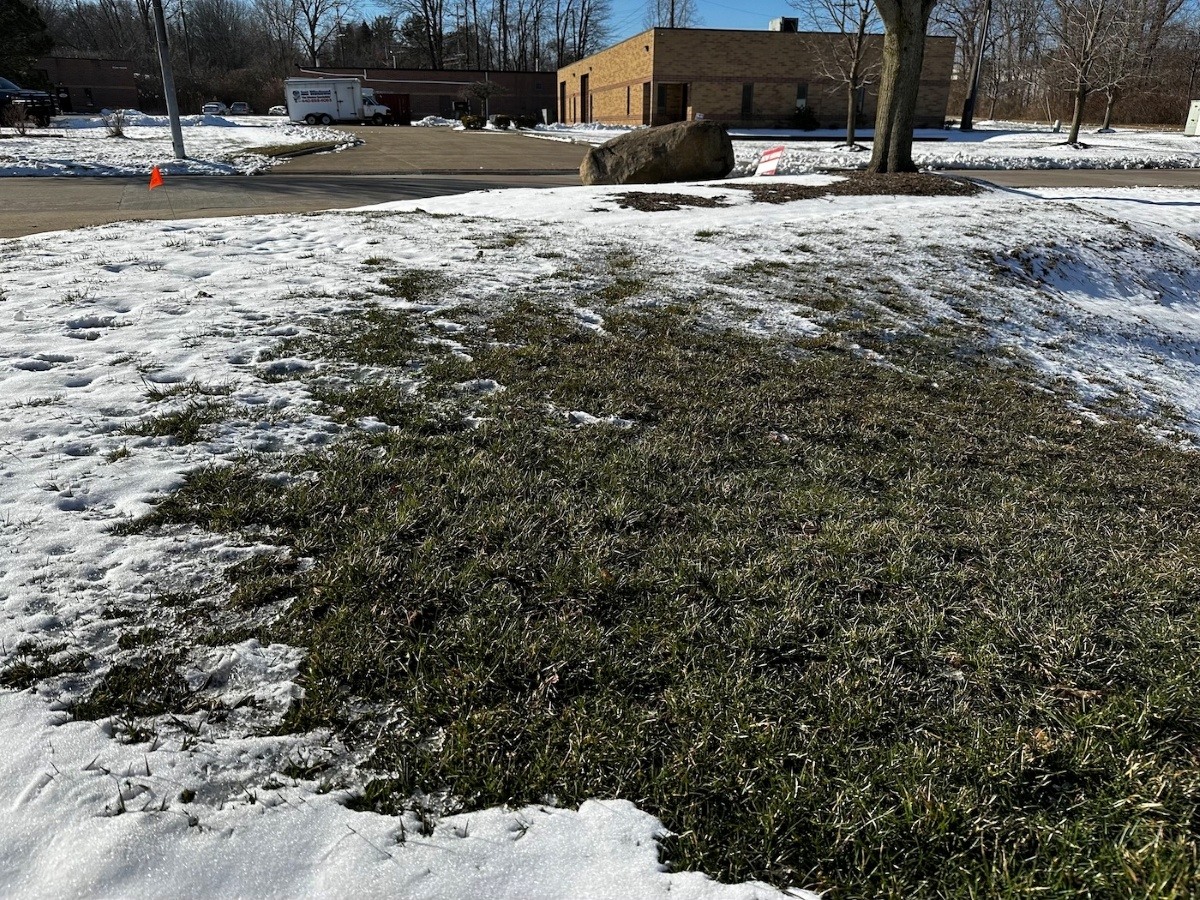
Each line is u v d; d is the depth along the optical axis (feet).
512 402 16.17
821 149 89.25
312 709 8.17
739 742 7.95
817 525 12.32
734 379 18.83
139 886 6.20
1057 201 46.24
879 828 7.07
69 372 16.21
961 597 10.66
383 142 102.42
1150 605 10.73
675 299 24.62
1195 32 160.86
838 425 16.93
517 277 25.62
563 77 199.82
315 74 202.90
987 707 8.65
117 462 12.75
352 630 9.22
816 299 26.16
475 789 7.37
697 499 12.96
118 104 186.80
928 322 25.72
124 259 25.18
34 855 6.41
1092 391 22.71
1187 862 6.82
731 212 39.01
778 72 133.90
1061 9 137.18
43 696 8.08
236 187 51.75
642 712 8.30
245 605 9.62
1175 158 83.56
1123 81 116.37
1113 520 13.87
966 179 51.75
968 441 17.04
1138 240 39.14
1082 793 7.59
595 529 11.64
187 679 8.46
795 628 9.69
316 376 16.85
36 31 131.03
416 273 25.23
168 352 17.56
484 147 96.89
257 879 6.34
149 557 10.39
